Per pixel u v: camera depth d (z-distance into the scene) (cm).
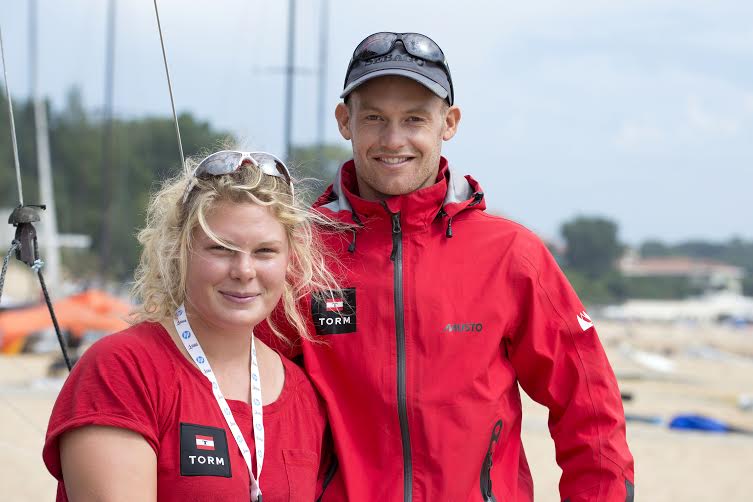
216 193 212
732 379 3281
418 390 248
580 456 261
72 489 195
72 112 5825
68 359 272
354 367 252
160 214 226
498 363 260
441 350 251
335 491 247
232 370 222
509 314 258
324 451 254
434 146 260
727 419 1981
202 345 218
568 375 262
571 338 260
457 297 256
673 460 1310
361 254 262
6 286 3838
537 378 266
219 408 212
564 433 265
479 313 255
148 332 213
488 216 272
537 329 259
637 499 1091
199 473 202
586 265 13700
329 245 265
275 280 218
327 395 249
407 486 245
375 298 256
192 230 215
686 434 1526
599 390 260
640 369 3534
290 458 221
